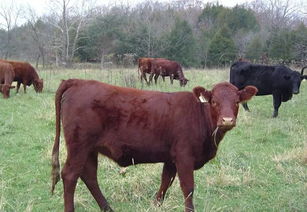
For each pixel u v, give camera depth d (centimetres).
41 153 740
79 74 2206
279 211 516
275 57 3481
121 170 623
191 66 3966
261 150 810
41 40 4459
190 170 469
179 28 4041
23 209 510
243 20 5119
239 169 671
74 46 4003
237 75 1291
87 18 4291
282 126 994
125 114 467
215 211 500
